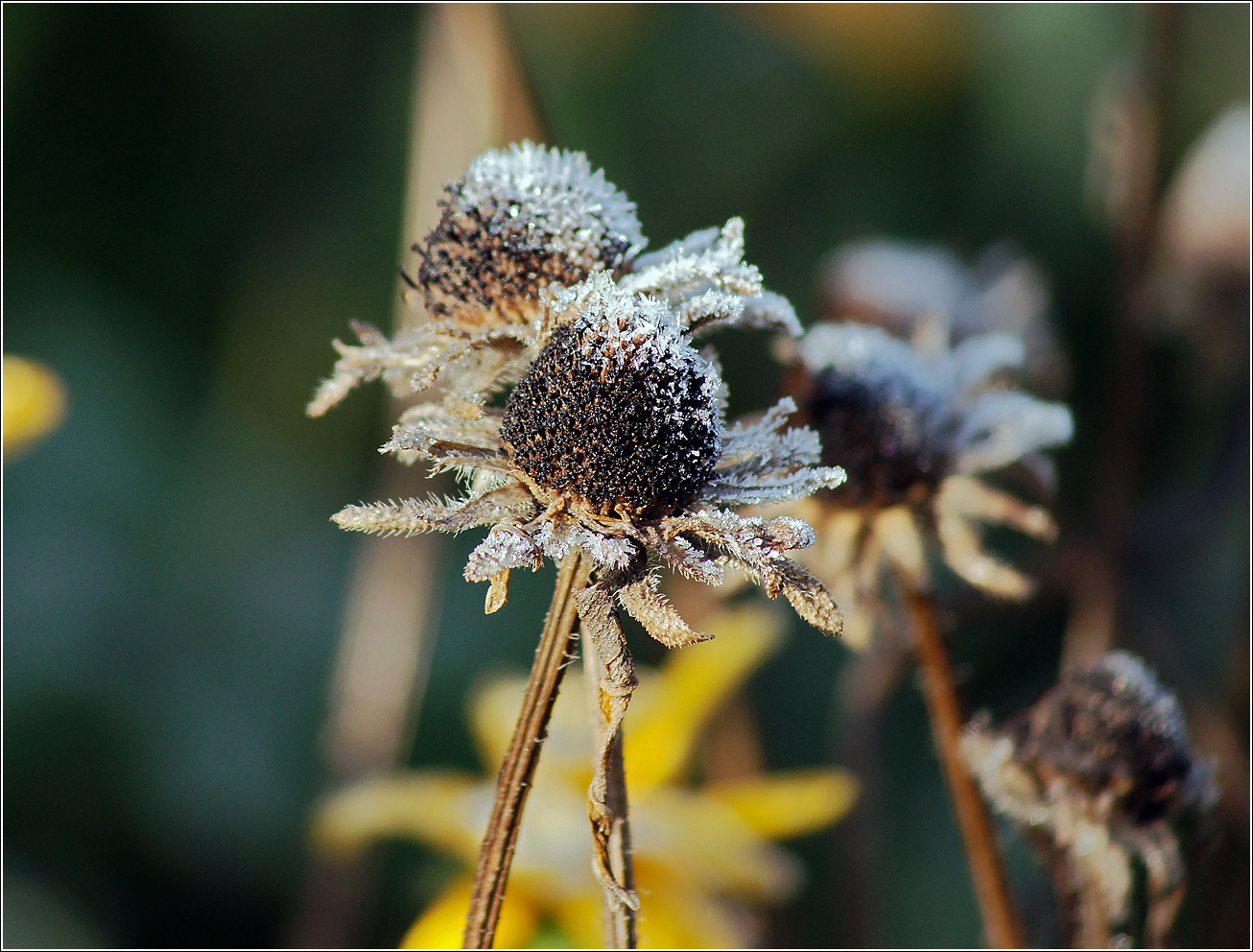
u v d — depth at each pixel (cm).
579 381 27
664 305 27
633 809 34
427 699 49
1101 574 36
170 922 43
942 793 44
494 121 36
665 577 37
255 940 43
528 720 27
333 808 35
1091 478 44
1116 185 40
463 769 48
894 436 30
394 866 40
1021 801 30
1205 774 30
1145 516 38
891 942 40
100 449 53
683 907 34
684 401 27
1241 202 38
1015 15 53
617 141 54
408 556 39
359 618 39
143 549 53
